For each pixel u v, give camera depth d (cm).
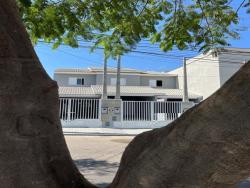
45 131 240
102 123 2839
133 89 3903
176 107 3006
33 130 235
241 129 164
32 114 238
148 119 2953
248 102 165
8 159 225
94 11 650
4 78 234
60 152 249
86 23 697
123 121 2864
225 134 168
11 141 228
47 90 248
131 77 4253
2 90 231
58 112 257
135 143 228
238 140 165
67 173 249
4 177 223
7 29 250
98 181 877
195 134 179
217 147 171
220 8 683
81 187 256
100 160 1220
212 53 729
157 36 727
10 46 243
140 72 4438
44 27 622
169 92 3906
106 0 639
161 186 188
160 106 2984
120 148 1568
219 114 172
